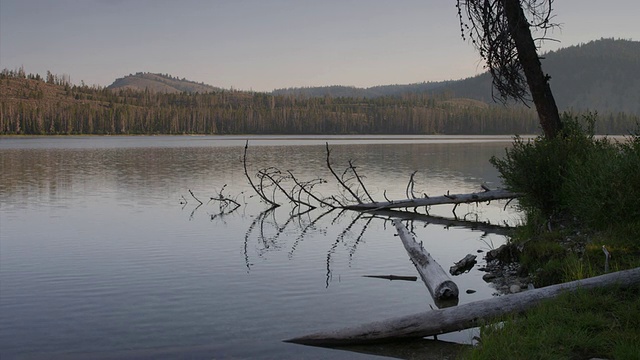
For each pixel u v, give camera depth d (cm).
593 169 1133
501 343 622
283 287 1048
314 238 1611
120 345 754
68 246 1452
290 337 780
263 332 802
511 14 1352
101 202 2366
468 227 1823
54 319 865
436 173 3741
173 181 3294
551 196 1300
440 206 2373
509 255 1168
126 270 1183
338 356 706
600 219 1077
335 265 1242
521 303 742
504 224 1878
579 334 630
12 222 1836
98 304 938
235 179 3444
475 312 739
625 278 752
